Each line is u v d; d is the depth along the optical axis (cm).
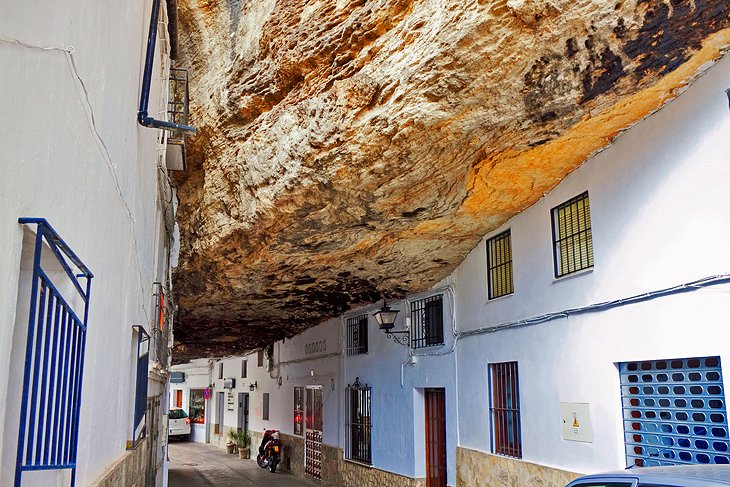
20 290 247
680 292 493
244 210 778
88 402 335
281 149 687
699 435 482
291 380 1752
